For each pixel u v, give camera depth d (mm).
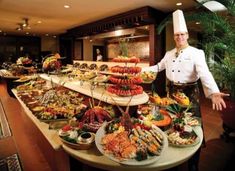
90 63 7219
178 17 1970
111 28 6441
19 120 4074
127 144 1176
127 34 6508
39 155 2613
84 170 1598
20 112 4641
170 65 2102
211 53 3178
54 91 2922
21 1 4602
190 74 1942
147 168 1101
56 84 3436
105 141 1268
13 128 3607
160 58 5551
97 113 1639
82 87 2521
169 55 2176
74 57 9523
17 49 11773
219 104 1637
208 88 1697
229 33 2980
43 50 12594
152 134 1305
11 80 6395
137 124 1412
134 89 1798
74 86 2660
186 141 1332
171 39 6012
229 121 2971
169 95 2049
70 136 1404
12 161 2248
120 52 2014
